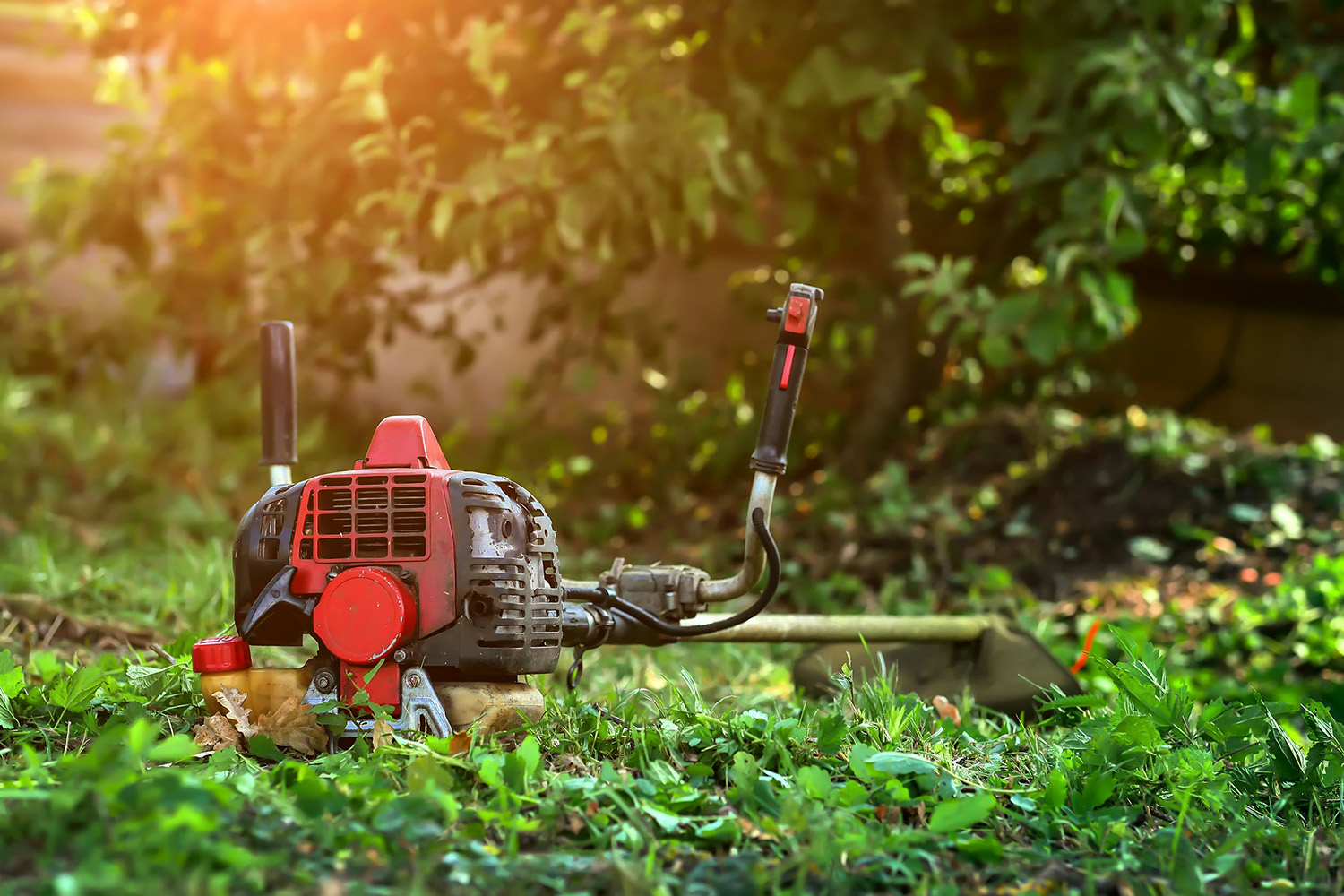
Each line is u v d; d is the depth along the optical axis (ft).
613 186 13.42
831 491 15.90
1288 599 12.12
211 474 17.75
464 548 8.48
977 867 8.09
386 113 13.80
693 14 15.06
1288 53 15.48
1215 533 14.19
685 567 9.10
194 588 10.99
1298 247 18.89
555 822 8.08
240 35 15.74
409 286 22.20
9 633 10.30
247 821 7.89
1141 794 8.68
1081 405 19.38
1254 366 19.13
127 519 16.10
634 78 13.60
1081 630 12.34
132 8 16.35
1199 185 17.67
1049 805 8.46
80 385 20.94
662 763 8.44
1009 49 15.10
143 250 17.54
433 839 7.89
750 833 8.10
